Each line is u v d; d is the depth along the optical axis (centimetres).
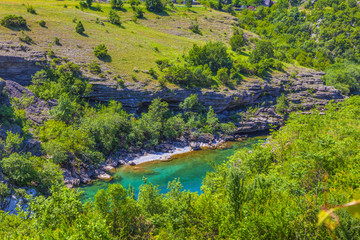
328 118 3494
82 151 4778
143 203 2303
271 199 1622
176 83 7750
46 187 3612
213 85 8188
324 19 16162
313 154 1458
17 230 1781
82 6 11875
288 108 8744
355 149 1856
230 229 1542
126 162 5350
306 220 1329
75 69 6569
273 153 2914
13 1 10000
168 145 6362
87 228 1394
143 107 7394
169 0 14625
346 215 1166
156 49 9512
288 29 16462
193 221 1839
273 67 10631
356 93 11231
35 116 5159
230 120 8050
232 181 1736
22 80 6172
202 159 5838
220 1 17038
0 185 3067
